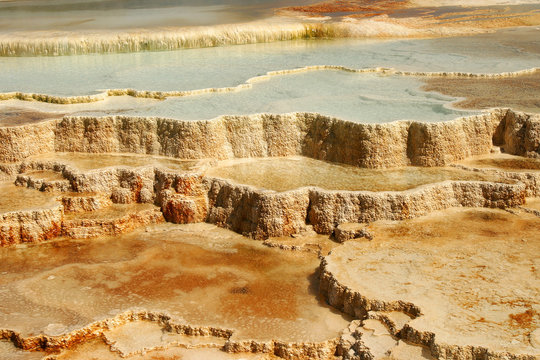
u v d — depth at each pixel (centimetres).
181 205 1966
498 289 1437
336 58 3061
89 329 1489
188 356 1421
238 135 2166
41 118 2262
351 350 1353
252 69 2836
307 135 2188
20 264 1781
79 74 2808
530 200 1897
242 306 1561
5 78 2758
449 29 3734
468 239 1681
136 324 1538
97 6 4741
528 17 4031
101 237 1922
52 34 3322
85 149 2219
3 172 2144
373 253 1633
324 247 1775
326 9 4378
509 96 2338
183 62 3023
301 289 1630
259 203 1855
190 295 1616
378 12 4294
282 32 3562
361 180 1955
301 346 1402
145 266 1761
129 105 2370
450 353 1237
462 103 2261
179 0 5134
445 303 1391
